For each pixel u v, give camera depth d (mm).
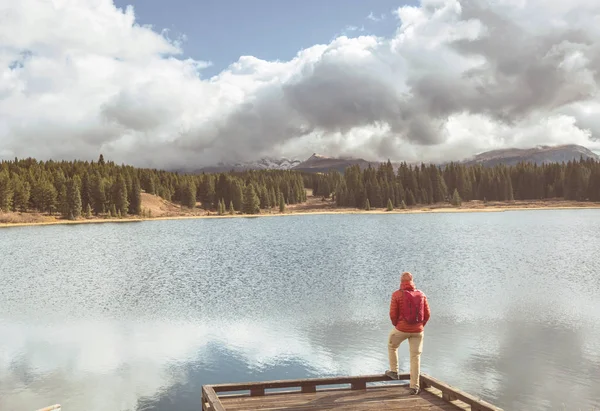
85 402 15531
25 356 20719
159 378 17797
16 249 81375
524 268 48344
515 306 29625
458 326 24719
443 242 81438
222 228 141250
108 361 19875
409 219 171125
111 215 195125
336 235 103812
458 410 9008
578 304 30078
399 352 20422
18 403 15492
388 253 65750
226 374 18172
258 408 9211
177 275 48219
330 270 49469
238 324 26344
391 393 10117
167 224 167375
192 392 16328
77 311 30703
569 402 14945
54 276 48812
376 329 24625
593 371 17641
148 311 30375
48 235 116125
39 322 27594
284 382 10148
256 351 21125
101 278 46875
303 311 29406
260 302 32625
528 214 183375
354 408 9164
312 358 19984
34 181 189875
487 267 49625
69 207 182625
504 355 19672
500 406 14703
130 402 15531
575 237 86312
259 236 105875
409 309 10078
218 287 39906
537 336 22562
